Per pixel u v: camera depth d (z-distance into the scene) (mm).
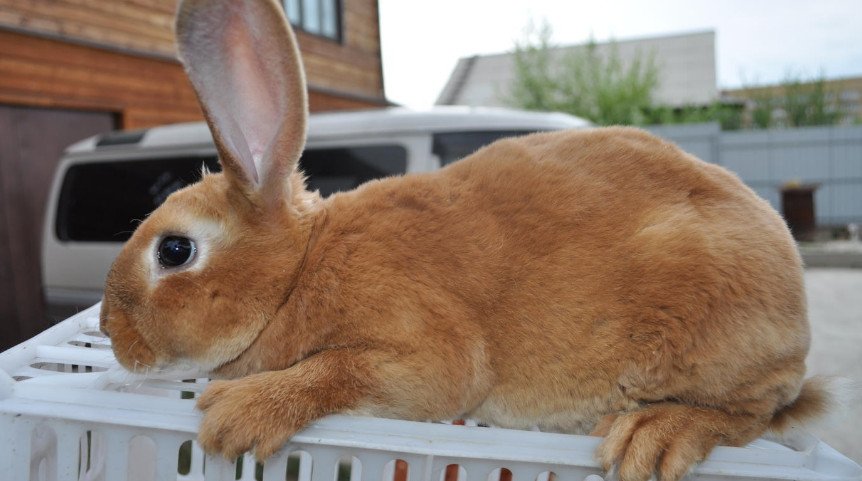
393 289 476
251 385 460
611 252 487
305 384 459
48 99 1702
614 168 513
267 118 484
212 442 445
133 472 572
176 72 2078
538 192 504
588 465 437
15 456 448
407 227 495
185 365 491
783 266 491
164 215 489
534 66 4605
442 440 437
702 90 5086
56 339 549
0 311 1665
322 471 448
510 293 487
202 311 476
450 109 1193
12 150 1672
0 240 1662
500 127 1134
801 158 3848
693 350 475
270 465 452
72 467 457
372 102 3064
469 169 528
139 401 464
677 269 478
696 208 498
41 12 1681
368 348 472
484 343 485
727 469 446
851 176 3795
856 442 1106
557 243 491
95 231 1417
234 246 483
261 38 460
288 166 476
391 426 443
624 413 483
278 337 483
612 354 483
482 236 494
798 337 489
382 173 1150
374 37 3113
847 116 4746
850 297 2346
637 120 3984
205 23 449
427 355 469
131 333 484
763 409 486
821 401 526
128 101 1923
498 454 433
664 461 451
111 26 1870
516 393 494
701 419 473
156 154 1366
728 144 3928
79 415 448
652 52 4598
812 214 3475
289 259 486
